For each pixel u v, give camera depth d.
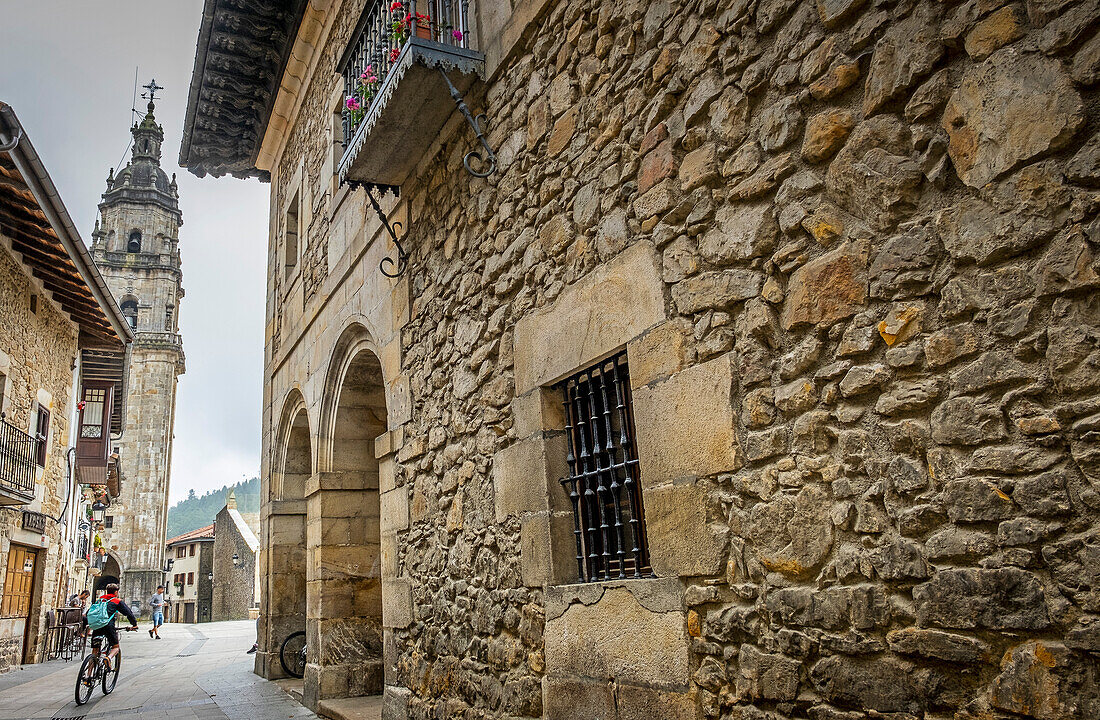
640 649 2.98
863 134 2.28
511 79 4.35
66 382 14.57
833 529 2.27
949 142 2.06
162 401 41.41
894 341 2.13
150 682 10.17
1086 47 1.77
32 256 11.66
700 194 2.88
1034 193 1.85
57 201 9.74
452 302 4.86
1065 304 1.79
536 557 3.70
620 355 3.39
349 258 6.93
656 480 2.98
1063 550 1.73
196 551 50.34
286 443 9.18
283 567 8.94
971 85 2.01
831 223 2.36
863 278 2.24
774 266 2.55
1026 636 1.79
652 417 3.03
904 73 2.16
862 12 2.32
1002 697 1.81
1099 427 1.69
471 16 4.85
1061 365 1.77
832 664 2.22
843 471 2.25
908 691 2.02
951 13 2.07
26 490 11.56
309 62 8.80
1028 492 1.80
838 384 2.30
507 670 3.93
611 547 3.56
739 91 2.75
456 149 4.95
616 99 3.42
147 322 42.06
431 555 4.95
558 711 3.44
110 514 39.09
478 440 4.43
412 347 5.45
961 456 1.95
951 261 2.03
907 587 2.06
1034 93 1.86
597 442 3.57
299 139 9.45
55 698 8.57
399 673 5.26
